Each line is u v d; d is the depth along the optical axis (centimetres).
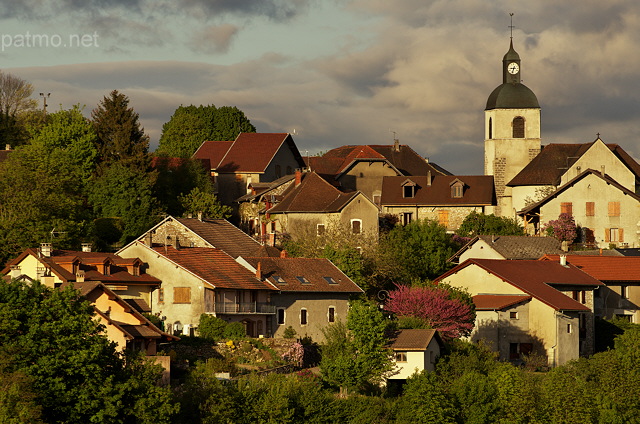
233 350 7506
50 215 9056
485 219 11744
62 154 10431
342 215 10575
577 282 9362
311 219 10712
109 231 9975
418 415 6744
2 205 8862
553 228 11562
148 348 6719
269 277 8488
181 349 7344
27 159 9712
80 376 5762
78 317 5878
